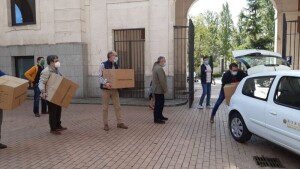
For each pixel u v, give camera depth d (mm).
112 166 4824
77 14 13102
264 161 5035
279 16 17266
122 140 6328
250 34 34281
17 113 9828
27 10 14102
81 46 13141
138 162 5000
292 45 16438
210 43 45688
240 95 6141
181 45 15953
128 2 12742
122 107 10875
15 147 5898
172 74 12445
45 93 6590
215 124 7875
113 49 13211
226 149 5680
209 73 10383
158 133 6906
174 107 10766
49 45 13547
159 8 12328
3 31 14336
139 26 12672
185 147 5812
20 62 14477
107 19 13094
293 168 4734
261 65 7398
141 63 13688
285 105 4820
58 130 7074
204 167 4762
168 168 4727
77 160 5113
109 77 6895
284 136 4711
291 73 4941
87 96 13586
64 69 13375
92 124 7938
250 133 5938
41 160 5125
